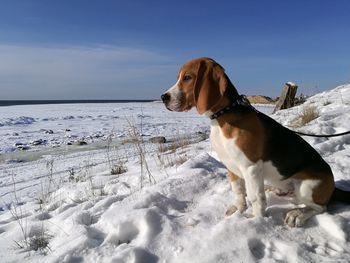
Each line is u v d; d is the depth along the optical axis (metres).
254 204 0.86
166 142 3.05
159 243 0.80
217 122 0.85
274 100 8.28
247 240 0.77
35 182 1.86
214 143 0.87
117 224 0.86
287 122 2.13
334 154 1.35
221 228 0.80
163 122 5.21
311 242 0.78
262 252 0.76
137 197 1.02
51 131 4.45
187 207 0.98
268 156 0.84
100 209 1.03
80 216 0.97
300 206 0.90
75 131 4.52
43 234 0.92
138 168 1.58
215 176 1.12
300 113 2.28
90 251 0.79
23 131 4.55
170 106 0.88
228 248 0.75
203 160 1.32
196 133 3.56
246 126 0.82
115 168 1.67
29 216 1.11
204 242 0.77
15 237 0.94
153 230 0.83
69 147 3.33
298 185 0.88
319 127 1.68
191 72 0.86
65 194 1.34
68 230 0.91
